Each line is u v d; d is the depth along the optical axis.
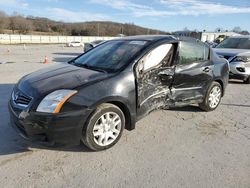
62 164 2.93
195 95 4.50
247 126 4.34
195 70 4.35
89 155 3.15
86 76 3.29
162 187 2.59
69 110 2.88
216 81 5.00
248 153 3.35
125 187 2.57
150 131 3.94
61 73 3.51
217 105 5.14
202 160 3.13
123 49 3.90
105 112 3.17
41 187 2.51
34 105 2.88
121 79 3.32
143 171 2.85
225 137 3.84
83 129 3.05
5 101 5.10
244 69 7.77
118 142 3.51
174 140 3.66
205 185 2.64
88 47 17.77
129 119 3.50
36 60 14.63
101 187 2.56
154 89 3.76
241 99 6.18
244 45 8.91
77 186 2.55
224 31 49.00
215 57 4.98
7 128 3.77
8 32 81.00
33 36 59.56
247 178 2.78
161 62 3.85
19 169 2.79
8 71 9.27
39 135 2.90
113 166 2.93
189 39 4.35
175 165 3.00
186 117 4.64
